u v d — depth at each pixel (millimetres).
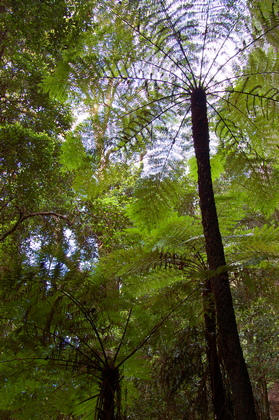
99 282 2457
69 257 2430
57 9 3812
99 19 2480
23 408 2494
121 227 6117
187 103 2332
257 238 2686
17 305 2242
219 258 1603
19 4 3977
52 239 6137
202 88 2012
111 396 2055
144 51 2229
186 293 2574
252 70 2238
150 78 2072
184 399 3109
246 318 5547
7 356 2338
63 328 2238
